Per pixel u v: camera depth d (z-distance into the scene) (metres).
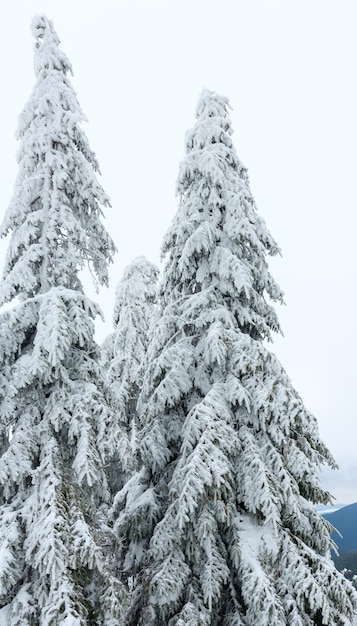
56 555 7.01
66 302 9.11
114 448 8.39
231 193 12.21
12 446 8.04
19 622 7.10
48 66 10.84
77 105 10.64
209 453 9.20
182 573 9.34
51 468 7.98
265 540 9.56
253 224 12.20
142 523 10.71
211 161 12.20
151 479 12.01
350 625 9.20
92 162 11.20
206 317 11.45
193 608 8.82
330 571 9.32
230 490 8.88
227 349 10.66
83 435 8.09
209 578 9.19
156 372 11.27
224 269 11.45
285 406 10.20
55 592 7.05
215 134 12.76
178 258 12.81
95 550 7.42
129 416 18.53
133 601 9.90
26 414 8.63
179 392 11.02
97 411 8.56
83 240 10.15
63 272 9.95
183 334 12.21
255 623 8.59
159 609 9.16
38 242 10.33
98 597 7.80
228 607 9.48
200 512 9.35
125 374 18.83
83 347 9.62
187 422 10.35
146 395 12.02
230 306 12.14
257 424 10.54
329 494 10.02
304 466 9.96
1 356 8.67
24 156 10.47
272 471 9.97
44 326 8.42
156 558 9.34
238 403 10.84
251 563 9.18
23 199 10.16
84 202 11.02
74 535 7.46
